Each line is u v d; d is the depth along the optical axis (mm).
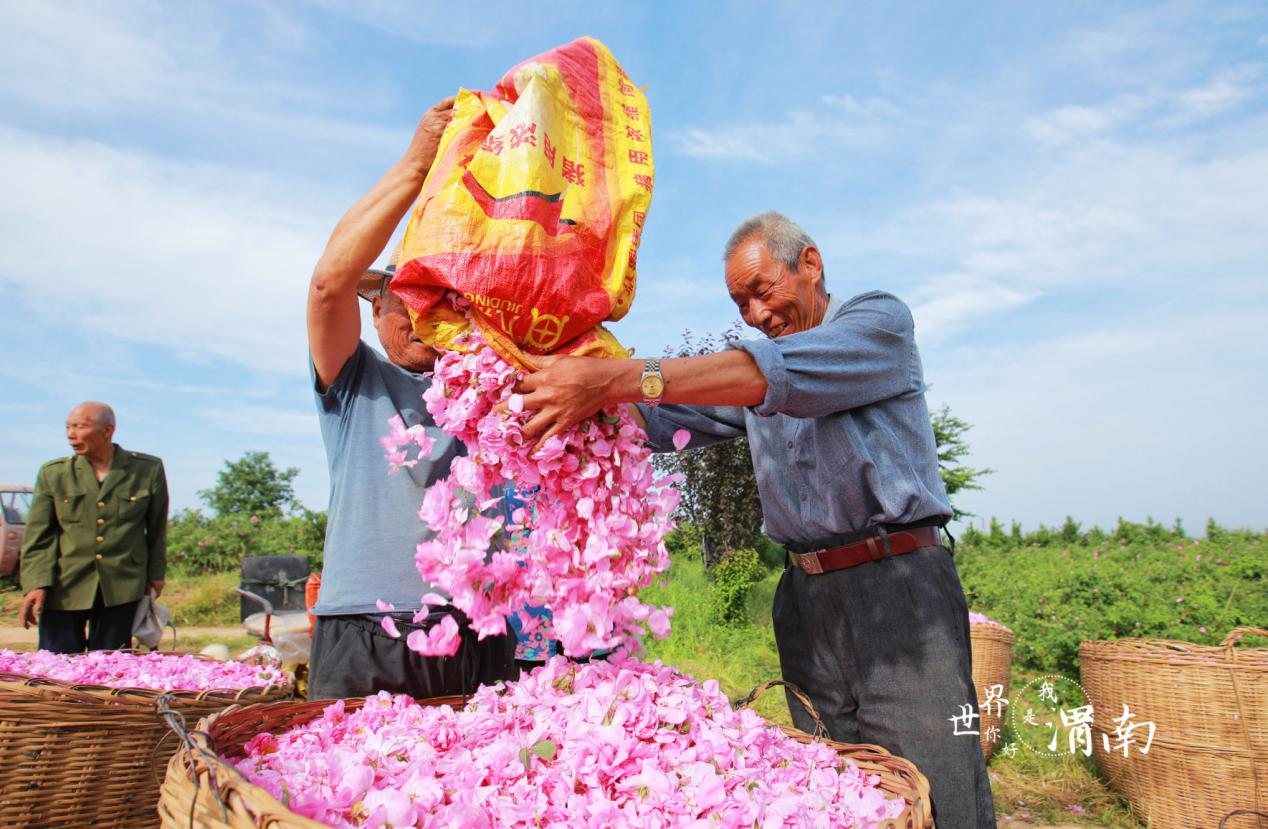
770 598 11031
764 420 2518
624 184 1813
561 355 1668
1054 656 7312
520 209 1591
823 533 2381
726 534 11609
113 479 4926
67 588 4777
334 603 2068
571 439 1689
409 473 2123
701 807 1382
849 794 1576
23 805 2064
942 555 2295
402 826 1238
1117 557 13016
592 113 1818
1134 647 4457
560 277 1611
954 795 2105
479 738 1579
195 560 15391
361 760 1440
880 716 2215
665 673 1844
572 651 1562
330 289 1929
